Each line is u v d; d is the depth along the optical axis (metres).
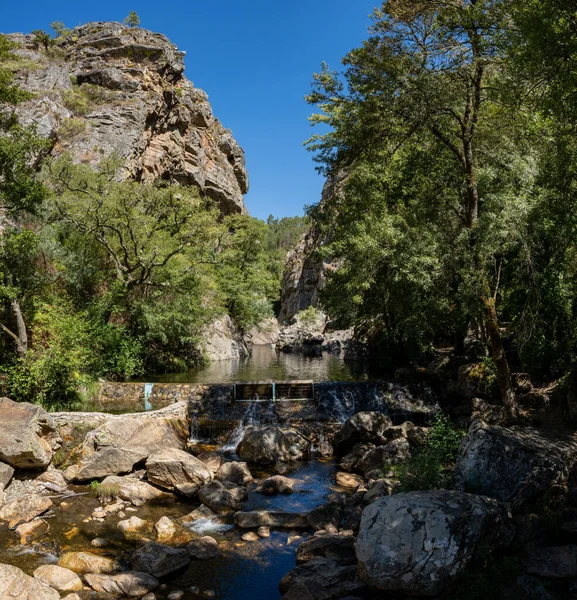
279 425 17.84
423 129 14.67
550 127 12.82
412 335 21.00
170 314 25.50
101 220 24.28
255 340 62.59
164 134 58.22
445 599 7.12
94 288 25.47
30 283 19.20
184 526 10.48
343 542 9.20
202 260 27.86
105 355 22.12
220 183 67.12
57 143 42.28
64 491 12.35
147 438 14.68
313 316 60.91
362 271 19.17
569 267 16.02
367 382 20.14
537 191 13.84
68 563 8.65
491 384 17.30
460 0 13.57
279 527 10.45
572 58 9.57
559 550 7.79
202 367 31.22
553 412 13.86
